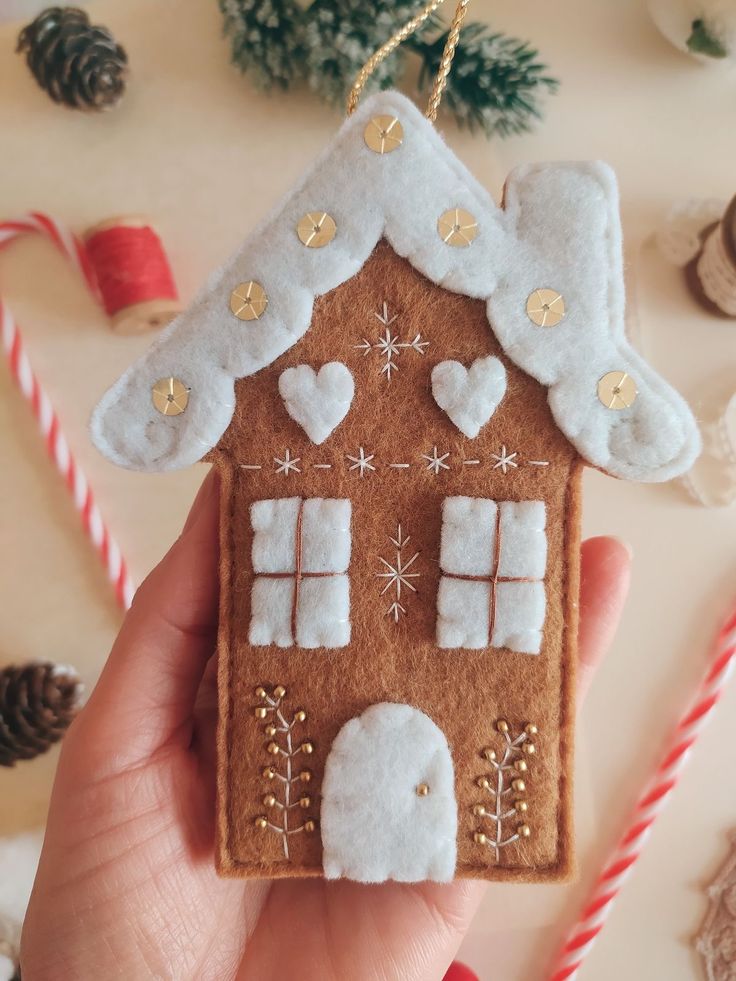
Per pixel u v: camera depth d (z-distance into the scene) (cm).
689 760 21
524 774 12
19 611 22
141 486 22
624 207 22
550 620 13
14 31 23
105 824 14
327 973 15
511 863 12
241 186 23
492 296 12
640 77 22
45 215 21
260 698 13
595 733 21
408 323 12
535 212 12
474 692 12
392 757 12
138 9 23
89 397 22
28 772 21
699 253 21
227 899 15
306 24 20
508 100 21
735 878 20
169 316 21
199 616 15
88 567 22
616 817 21
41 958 14
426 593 13
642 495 21
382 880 12
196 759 16
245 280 12
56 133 23
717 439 21
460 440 12
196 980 15
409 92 22
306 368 12
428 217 12
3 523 22
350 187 12
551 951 20
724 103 22
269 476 13
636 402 12
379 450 13
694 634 21
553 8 23
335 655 13
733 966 19
